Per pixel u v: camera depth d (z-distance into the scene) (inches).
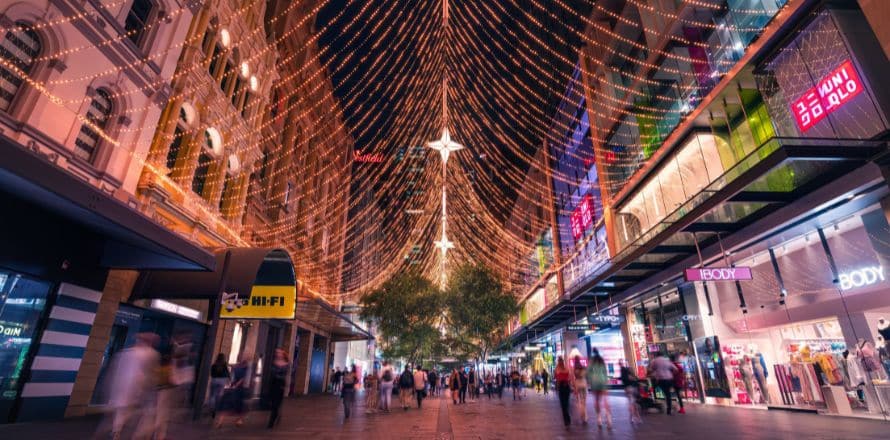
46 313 391.5
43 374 383.2
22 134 368.5
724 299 681.0
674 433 340.8
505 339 1267.2
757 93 602.9
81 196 292.0
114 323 483.8
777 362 612.4
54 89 398.6
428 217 1720.0
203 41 659.4
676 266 698.8
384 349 1239.5
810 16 483.5
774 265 583.8
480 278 1156.5
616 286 868.6
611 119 1023.6
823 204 442.0
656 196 846.5
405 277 1171.9
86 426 353.7
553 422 448.5
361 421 473.1
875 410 437.7
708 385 687.1
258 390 807.1
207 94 656.4
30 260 371.6
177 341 279.7
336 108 1423.5
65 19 402.0
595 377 391.2
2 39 363.3
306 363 1146.7
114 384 248.8
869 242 456.8
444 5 676.1
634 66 970.1
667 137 781.3
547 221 1632.6
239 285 482.9
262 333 871.7
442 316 1169.4
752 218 536.7
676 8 782.5
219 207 753.6
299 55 1104.8
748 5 613.9
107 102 477.1
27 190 296.8
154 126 525.3
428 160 1614.2
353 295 1635.1
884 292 439.5
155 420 254.5
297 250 1155.9
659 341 823.7
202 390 389.1
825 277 510.9
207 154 696.4
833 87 454.0
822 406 509.7
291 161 1064.8
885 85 414.9
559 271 1476.4
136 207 496.1
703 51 713.0
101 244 436.8
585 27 1207.6
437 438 333.1
